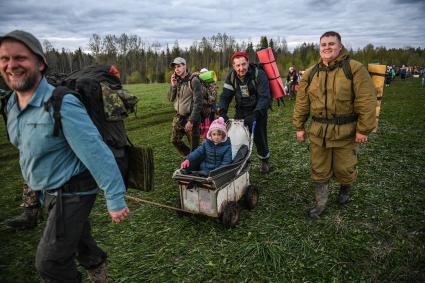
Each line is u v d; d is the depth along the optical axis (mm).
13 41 2088
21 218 4625
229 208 4406
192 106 6453
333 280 3447
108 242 4289
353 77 4254
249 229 4488
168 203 5410
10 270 3760
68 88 2332
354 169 4738
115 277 3582
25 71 2131
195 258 3881
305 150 8242
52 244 2365
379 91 4828
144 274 3631
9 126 2334
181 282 3494
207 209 4379
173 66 6512
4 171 7512
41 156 2252
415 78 51750
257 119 6004
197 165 5023
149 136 10797
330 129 4480
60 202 2361
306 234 4320
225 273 3617
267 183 6148
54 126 2156
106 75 2674
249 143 5238
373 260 3746
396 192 5508
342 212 4902
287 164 7176
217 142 4871
